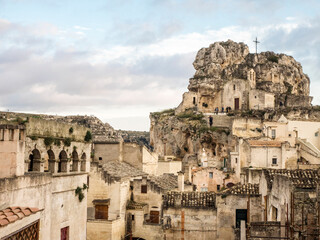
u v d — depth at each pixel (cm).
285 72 12775
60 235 3219
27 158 2900
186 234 4934
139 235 5403
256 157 8131
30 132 2927
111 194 5391
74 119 10475
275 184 3866
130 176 5872
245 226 3400
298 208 3094
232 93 11800
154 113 12938
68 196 3353
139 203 5719
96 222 4994
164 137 11662
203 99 12244
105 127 10619
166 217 4978
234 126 10150
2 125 2233
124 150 6950
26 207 2203
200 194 5225
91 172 5469
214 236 4872
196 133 10719
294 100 12069
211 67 12631
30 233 2236
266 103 11288
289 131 9362
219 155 10275
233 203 4853
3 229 1870
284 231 3173
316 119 9894
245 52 13288
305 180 3431
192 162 10306
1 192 2061
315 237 2883
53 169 3209
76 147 3541
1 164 2241
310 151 8531
